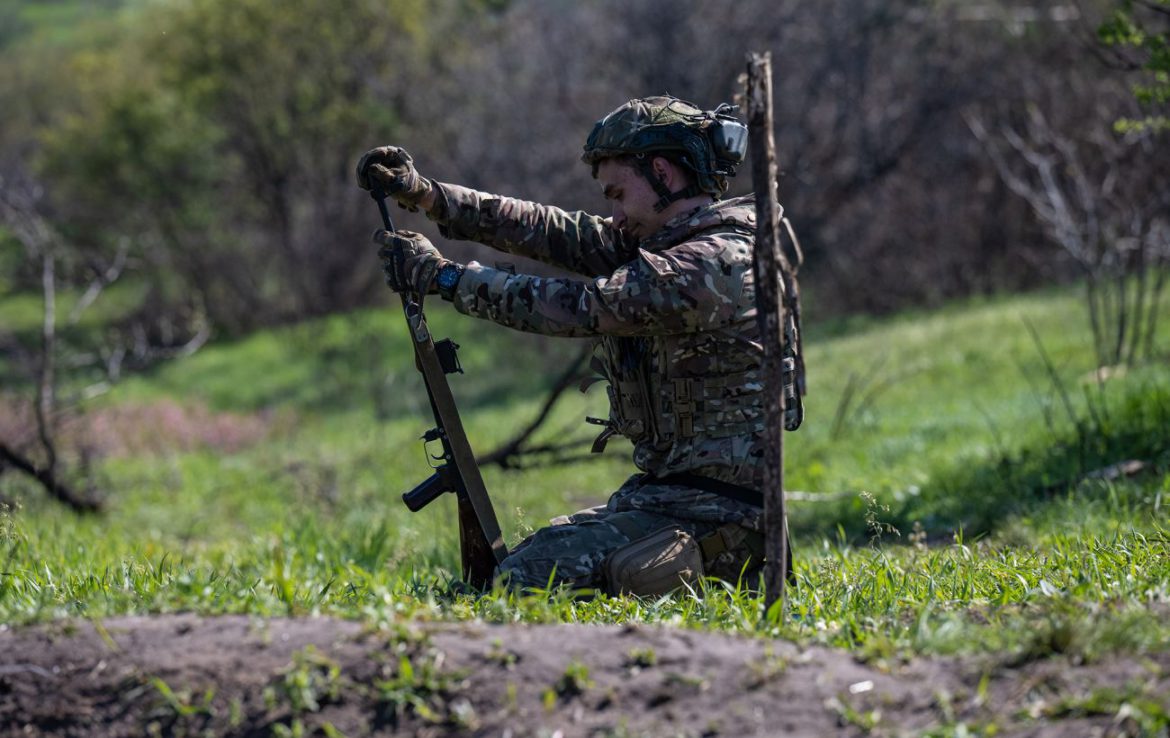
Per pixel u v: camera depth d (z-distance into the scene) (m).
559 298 7.73
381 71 75.44
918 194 56.81
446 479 8.48
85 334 68.62
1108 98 42.03
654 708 5.96
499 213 8.80
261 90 77.38
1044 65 51.97
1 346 28.20
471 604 7.64
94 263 29.42
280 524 20.39
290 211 79.31
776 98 53.22
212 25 77.06
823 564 10.73
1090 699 5.61
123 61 89.25
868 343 41.59
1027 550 11.56
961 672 6.10
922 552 11.17
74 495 26.36
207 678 6.28
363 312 68.75
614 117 8.18
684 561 7.93
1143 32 17.69
